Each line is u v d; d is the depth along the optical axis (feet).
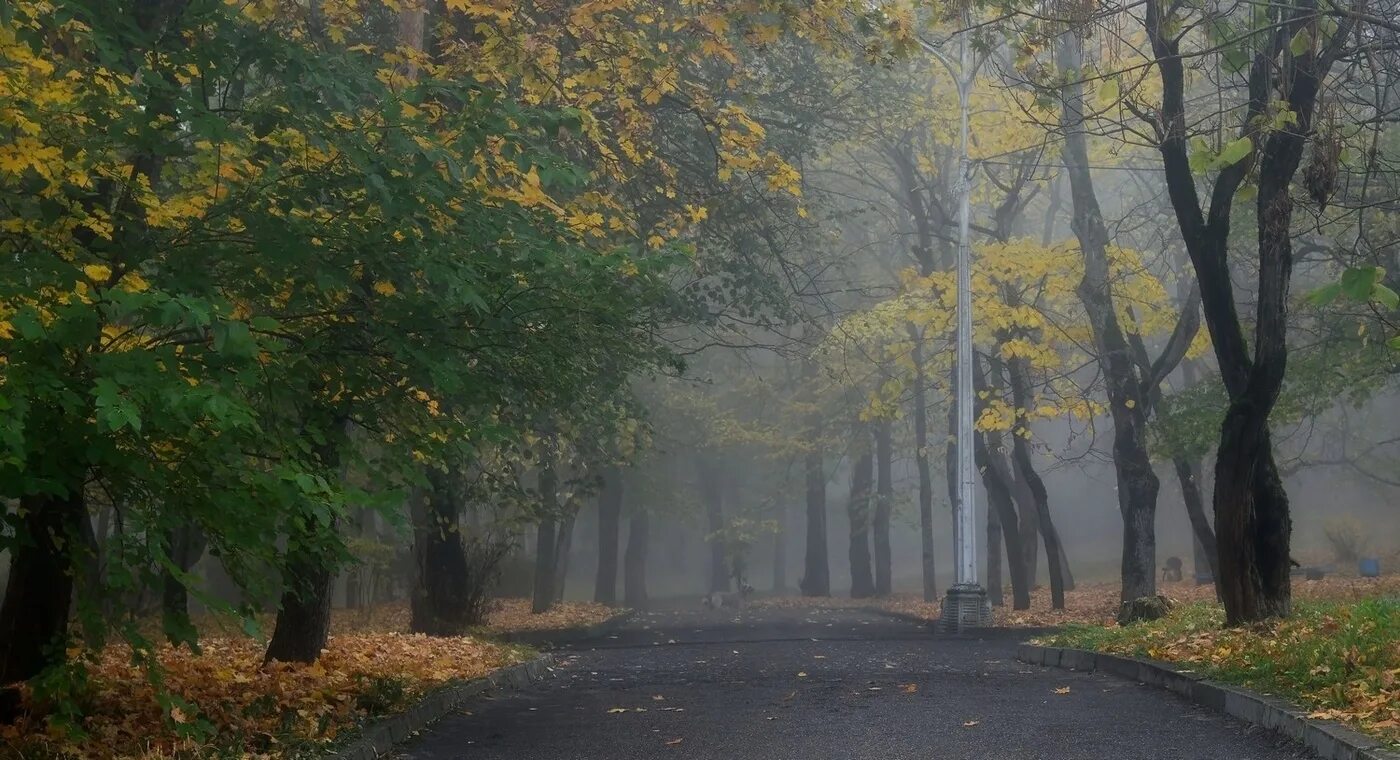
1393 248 69.56
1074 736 31.60
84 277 25.32
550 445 81.66
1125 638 54.90
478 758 31.01
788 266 96.12
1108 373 87.20
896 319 101.35
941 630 91.30
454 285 30.40
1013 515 110.22
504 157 34.09
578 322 36.01
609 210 54.85
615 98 50.85
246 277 31.58
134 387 22.86
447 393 34.04
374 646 54.13
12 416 21.76
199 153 32.32
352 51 37.96
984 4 47.39
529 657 61.36
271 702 33.81
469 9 43.86
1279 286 48.49
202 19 30.55
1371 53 42.73
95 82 29.84
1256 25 42.32
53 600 30.42
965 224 92.27
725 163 52.37
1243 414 49.01
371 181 29.40
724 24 49.14
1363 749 24.57
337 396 33.47
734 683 49.19
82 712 28.94
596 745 32.71
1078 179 88.94
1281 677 35.09
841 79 91.66
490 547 88.17
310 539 28.63
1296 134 41.50
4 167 27.78
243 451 27.14
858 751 30.17
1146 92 84.99
